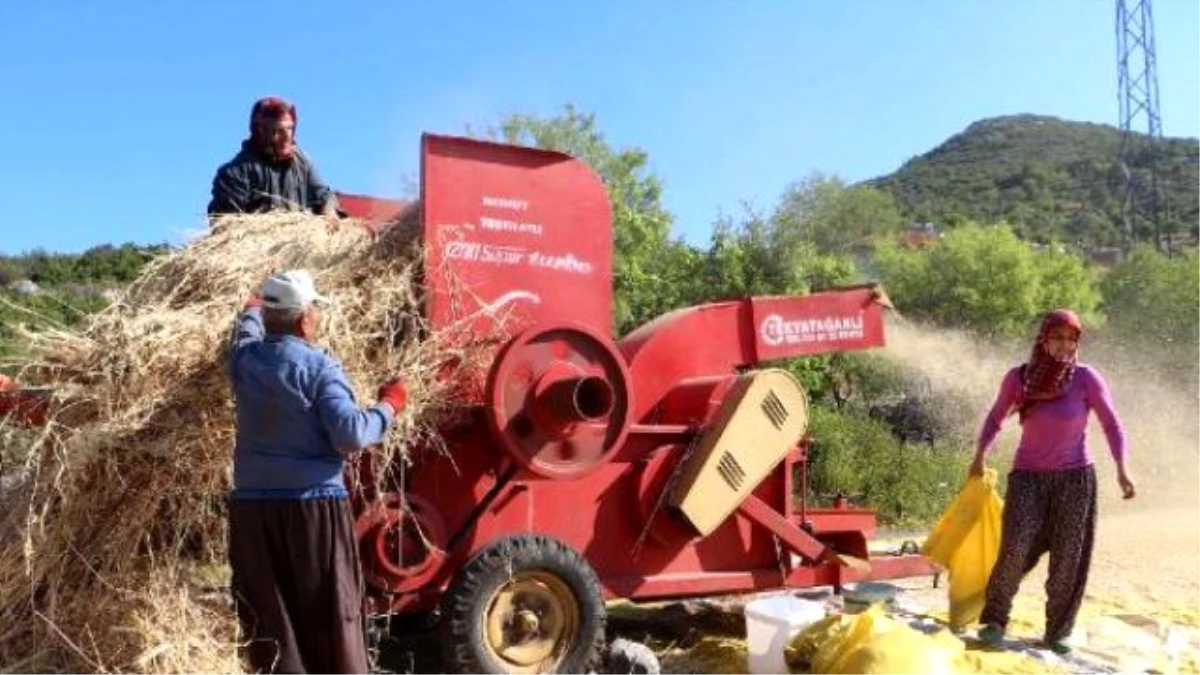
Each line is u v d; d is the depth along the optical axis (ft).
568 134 77.66
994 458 45.19
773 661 18.60
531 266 19.08
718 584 20.77
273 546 14.39
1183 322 70.23
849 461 41.63
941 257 73.41
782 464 21.63
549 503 19.27
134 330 15.96
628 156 77.05
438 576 18.21
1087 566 20.63
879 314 23.08
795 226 70.54
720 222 65.16
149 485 15.84
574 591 18.15
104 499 15.70
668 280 60.70
